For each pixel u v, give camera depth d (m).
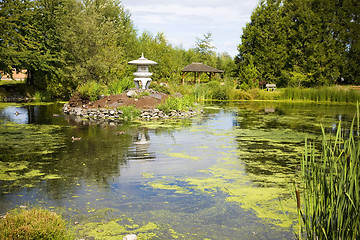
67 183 5.24
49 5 23.91
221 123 12.69
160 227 3.77
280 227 3.81
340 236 2.53
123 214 4.10
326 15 33.66
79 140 8.72
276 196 4.78
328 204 2.66
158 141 8.78
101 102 15.80
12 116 13.63
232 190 5.04
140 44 33.28
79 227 3.73
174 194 4.83
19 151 7.40
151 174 5.80
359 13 33.56
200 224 3.87
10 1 19.98
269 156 7.29
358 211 2.43
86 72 22.41
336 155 2.78
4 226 2.98
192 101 18.11
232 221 3.96
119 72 24.91
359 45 32.56
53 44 23.98
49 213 3.32
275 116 15.40
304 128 11.55
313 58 32.66
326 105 22.47
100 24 26.95
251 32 36.19
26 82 25.73
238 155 7.36
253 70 33.06
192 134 10.02
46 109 16.48
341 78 35.50
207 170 6.12
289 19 35.19
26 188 5.00
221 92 28.92
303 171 2.85
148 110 14.34
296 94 28.05
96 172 5.86
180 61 37.03
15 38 21.02
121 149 7.70
